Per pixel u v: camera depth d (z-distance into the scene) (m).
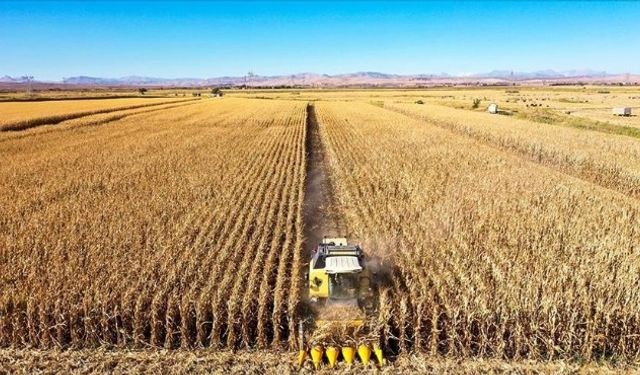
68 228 21.45
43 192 28.48
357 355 13.62
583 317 13.80
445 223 21.36
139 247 19.03
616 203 25.52
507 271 16.67
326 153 44.06
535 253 17.89
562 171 37.72
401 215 23.69
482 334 13.64
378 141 48.62
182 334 14.09
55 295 14.85
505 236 19.98
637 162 34.44
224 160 38.88
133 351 14.05
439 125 67.62
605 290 14.66
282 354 13.86
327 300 14.27
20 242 19.50
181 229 21.08
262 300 14.66
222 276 17.00
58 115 70.94
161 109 96.25
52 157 40.62
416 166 35.25
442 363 13.43
